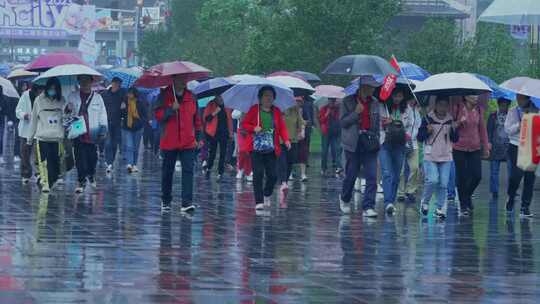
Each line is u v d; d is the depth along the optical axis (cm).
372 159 2822
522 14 3197
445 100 2828
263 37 6519
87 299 1588
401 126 2867
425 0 10112
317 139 7038
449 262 2078
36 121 3153
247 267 1939
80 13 17238
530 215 2931
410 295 1716
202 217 2698
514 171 3012
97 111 3206
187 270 1881
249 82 2889
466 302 1670
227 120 3894
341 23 6269
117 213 2722
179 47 11431
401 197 3306
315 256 2102
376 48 6338
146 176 4009
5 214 2620
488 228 2658
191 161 2780
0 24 17088
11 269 1827
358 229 2558
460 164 2936
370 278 1866
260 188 2845
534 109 2989
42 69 3356
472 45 6475
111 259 1970
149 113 5119
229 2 9088
